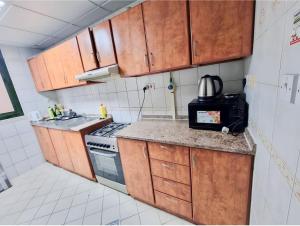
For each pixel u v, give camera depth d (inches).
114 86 84.7
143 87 74.8
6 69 94.7
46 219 64.5
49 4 57.4
